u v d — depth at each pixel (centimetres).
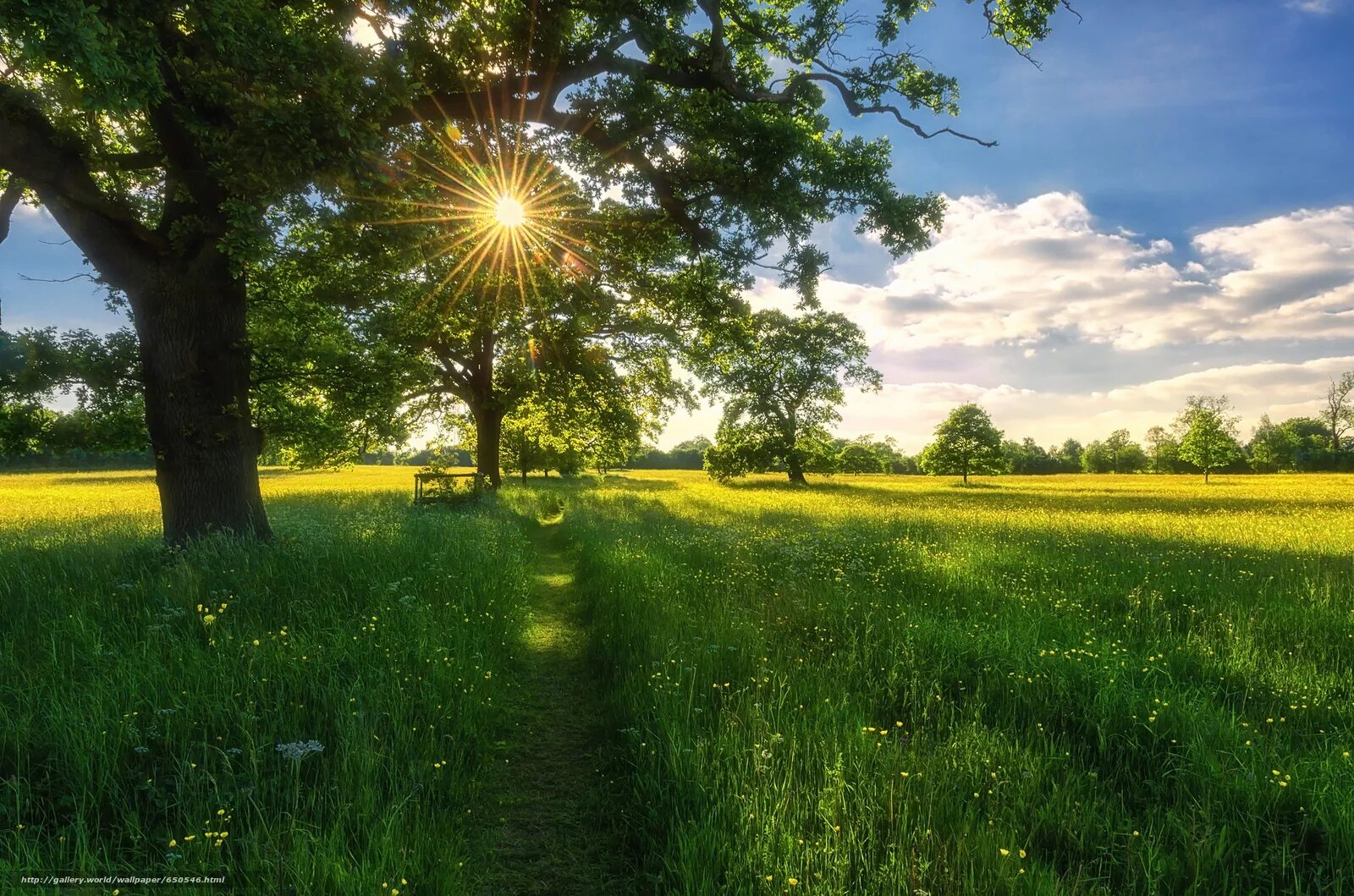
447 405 2702
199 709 393
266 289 1154
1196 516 2245
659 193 1083
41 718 380
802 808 317
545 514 2428
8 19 481
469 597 697
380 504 2261
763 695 458
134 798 327
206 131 729
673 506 2553
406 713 410
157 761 353
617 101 968
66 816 312
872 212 1088
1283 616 666
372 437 1745
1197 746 370
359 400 1154
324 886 262
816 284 1120
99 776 332
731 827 305
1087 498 3859
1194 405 8394
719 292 1475
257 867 277
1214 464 7488
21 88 705
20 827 279
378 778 350
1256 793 328
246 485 923
